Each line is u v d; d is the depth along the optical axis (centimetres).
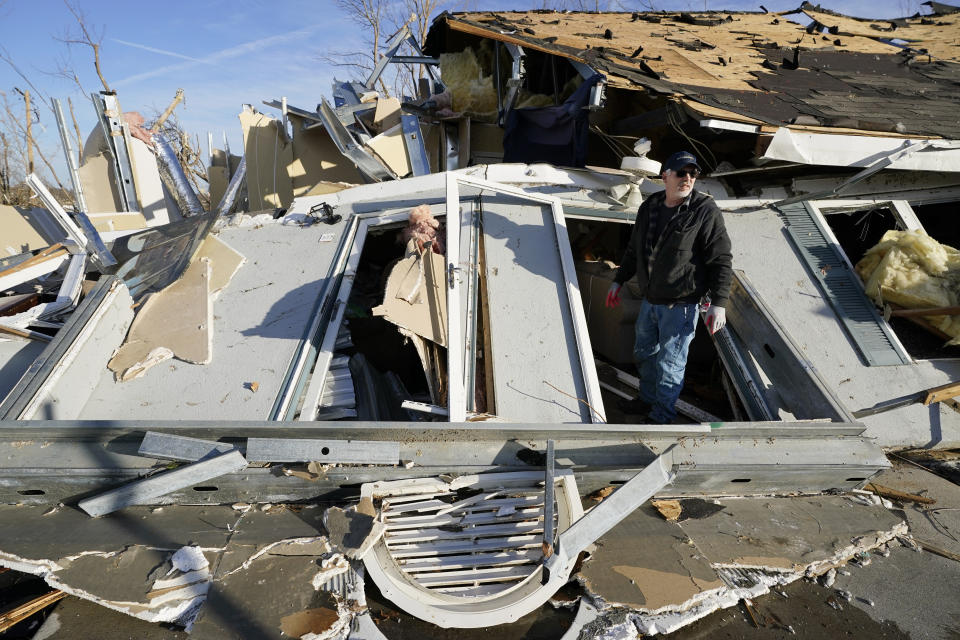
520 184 372
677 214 270
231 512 227
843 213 406
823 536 234
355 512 217
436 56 815
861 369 318
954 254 340
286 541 207
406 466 225
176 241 356
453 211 300
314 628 177
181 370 280
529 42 485
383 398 338
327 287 321
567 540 192
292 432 222
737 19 818
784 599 206
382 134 512
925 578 219
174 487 214
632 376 372
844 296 346
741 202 387
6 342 299
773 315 317
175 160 666
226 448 221
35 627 190
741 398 315
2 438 226
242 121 583
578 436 235
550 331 299
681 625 189
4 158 1095
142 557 201
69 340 263
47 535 211
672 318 284
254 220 375
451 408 258
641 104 500
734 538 228
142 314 308
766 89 450
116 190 573
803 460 244
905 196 406
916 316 328
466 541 213
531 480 228
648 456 238
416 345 289
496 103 631
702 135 430
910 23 819
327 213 362
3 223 481
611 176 379
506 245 332
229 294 321
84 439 227
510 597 196
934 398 300
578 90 436
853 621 198
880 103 441
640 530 227
